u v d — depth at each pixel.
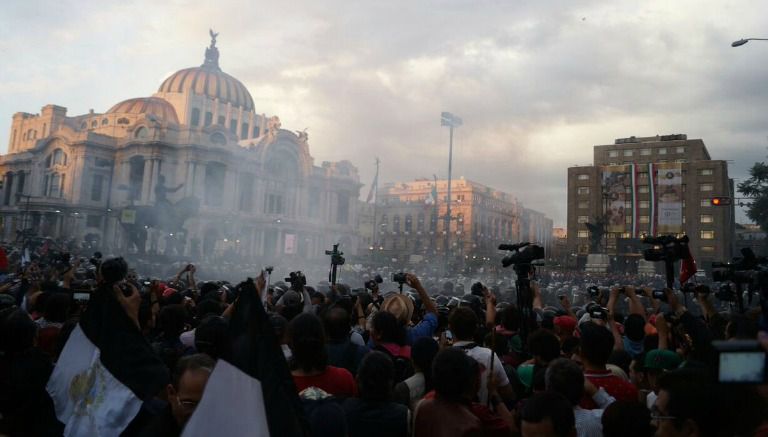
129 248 44.22
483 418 3.91
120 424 3.96
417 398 4.95
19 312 4.61
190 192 74.94
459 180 124.25
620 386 4.82
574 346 6.68
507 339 7.14
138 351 4.19
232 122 106.69
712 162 96.06
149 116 77.19
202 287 10.27
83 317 4.27
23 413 4.22
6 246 40.84
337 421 3.65
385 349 5.88
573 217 103.50
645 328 7.28
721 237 93.75
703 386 2.73
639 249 86.25
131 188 78.94
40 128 104.69
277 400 2.99
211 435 2.95
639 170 73.38
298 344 4.68
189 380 3.55
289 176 93.25
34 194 84.75
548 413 3.22
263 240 84.75
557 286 31.95
